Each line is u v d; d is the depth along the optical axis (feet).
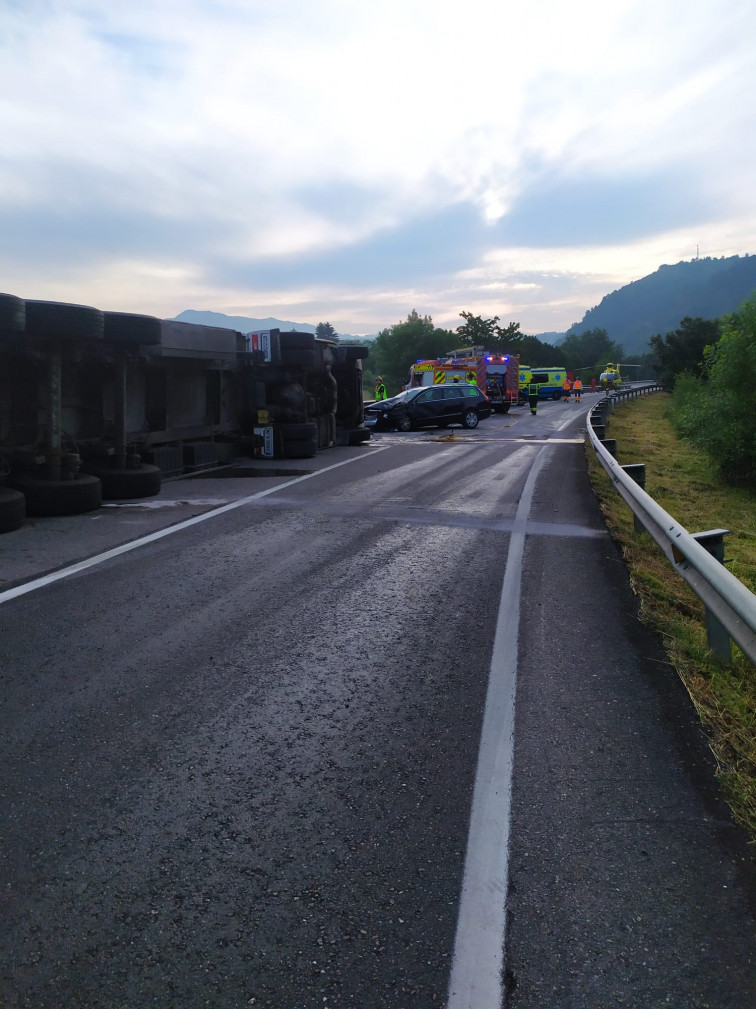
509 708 13.05
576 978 7.16
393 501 35.29
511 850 9.10
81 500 30.71
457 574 22.07
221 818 9.70
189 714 12.68
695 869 8.76
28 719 12.37
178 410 48.49
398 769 10.98
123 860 8.82
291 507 33.30
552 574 22.13
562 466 50.34
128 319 33.96
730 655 15.42
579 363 519.60
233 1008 6.79
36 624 17.04
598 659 15.37
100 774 10.71
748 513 43.34
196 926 7.79
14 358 30.55
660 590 20.79
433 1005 6.83
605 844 9.23
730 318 54.75
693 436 57.21
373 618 17.92
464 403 93.71
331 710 12.92
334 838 9.30
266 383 56.29
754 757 11.38
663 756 11.40
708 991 7.01
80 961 7.30
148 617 17.70
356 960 7.36
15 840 9.15
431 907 8.11
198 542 25.85
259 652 15.60
